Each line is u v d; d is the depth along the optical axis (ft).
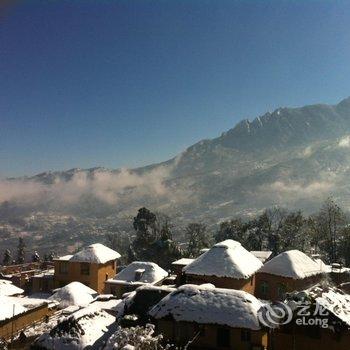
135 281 197.06
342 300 105.40
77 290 180.24
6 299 146.61
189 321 101.55
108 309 136.26
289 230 324.80
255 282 165.48
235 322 98.78
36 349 112.98
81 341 110.93
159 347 85.46
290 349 97.66
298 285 159.02
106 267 223.92
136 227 363.76
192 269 155.02
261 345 98.37
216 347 100.68
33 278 224.74
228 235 372.38
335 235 289.12
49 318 155.33
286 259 164.04
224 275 148.97
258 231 350.64
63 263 220.02
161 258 323.37
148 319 112.16
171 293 111.24
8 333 137.39
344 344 94.12
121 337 84.89
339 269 186.09
